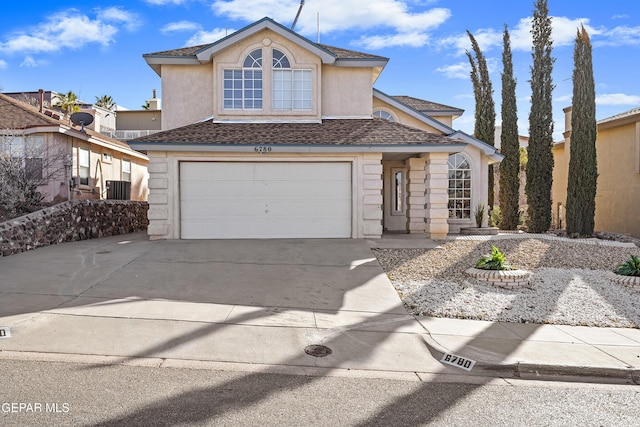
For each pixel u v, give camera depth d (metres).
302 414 4.13
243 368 5.19
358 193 13.50
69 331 5.96
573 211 15.69
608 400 4.71
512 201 19.22
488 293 8.53
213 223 13.36
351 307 7.62
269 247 11.93
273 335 6.23
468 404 4.50
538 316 7.38
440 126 17.11
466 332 6.61
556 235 16.41
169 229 13.13
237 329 6.37
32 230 11.54
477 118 21.28
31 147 14.94
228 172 13.40
